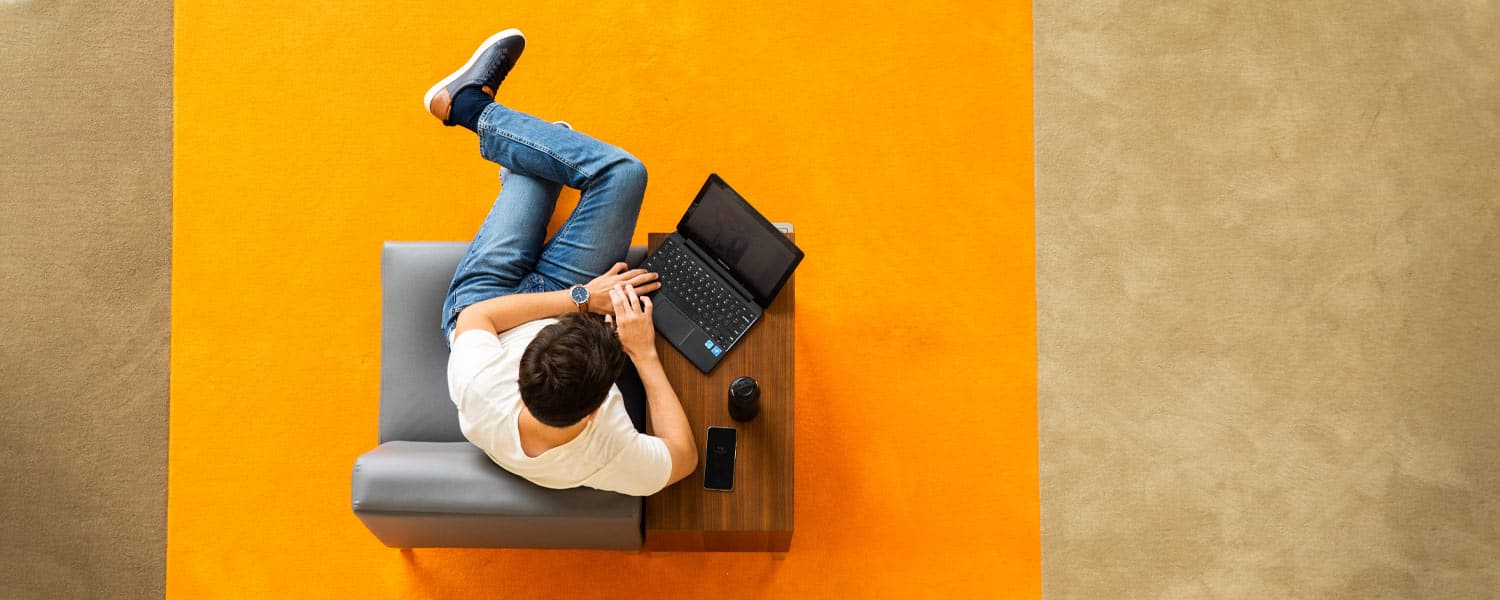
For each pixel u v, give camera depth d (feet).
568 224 6.99
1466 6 8.60
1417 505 8.33
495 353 6.14
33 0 8.43
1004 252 8.48
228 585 8.07
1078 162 8.56
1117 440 8.33
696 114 8.54
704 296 6.72
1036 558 8.20
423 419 6.96
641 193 6.98
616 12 8.58
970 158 8.54
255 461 8.18
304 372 8.27
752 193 8.49
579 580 8.10
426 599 8.09
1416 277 8.53
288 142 8.42
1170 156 8.59
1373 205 8.58
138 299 8.30
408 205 8.43
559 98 8.52
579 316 5.69
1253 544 8.27
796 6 8.61
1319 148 8.61
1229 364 8.41
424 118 8.48
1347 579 8.25
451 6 8.54
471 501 6.05
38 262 8.29
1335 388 8.41
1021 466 8.29
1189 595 8.21
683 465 6.22
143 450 8.18
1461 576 8.27
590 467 5.83
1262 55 8.55
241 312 8.30
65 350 8.24
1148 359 8.41
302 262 8.36
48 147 8.35
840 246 8.46
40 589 8.05
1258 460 8.34
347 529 8.13
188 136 8.39
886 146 8.54
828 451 8.27
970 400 8.34
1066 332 8.42
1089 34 8.63
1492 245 8.56
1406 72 8.55
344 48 8.48
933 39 8.61
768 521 6.44
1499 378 8.46
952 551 8.19
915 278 8.44
